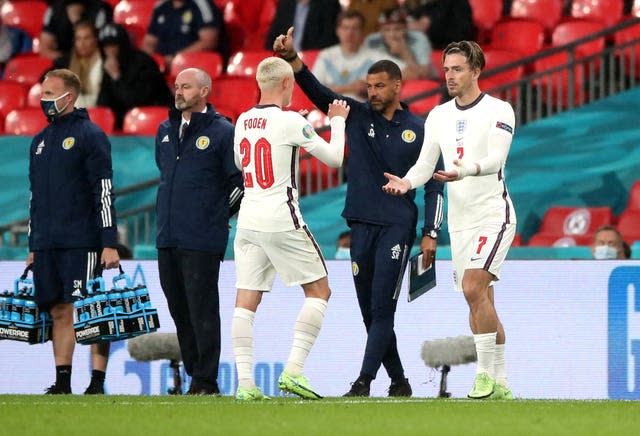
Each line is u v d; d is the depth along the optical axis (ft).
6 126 167.43
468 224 91.15
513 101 167.53
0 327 102.83
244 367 87.86
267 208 86.38
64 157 100.83
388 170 99.35
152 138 149.69
